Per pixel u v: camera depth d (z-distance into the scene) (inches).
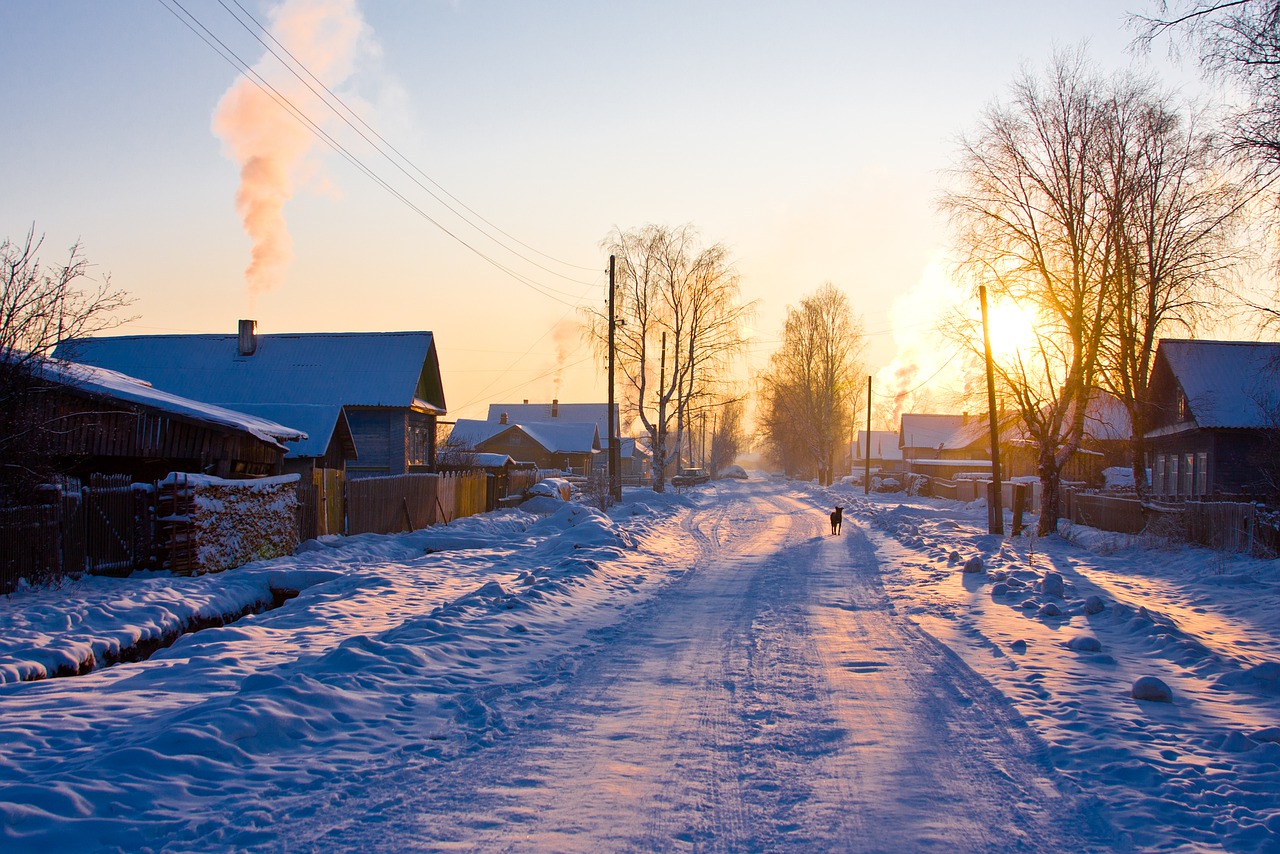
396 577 637.9
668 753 254.2
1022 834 197.8
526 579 591.5
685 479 2992.1
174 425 706.2
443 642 388.8
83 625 450.0
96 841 179.3
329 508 873.5
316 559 742.5
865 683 343.9
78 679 334.6
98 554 589.3
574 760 245.6
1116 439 1625.2
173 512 629.3
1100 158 1038.4
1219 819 206.2
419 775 228.4
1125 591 649.6
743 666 374.3
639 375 1921.8
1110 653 403.5
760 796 220.2
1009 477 2368.4
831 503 2111.2
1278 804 215.3
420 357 1473.9
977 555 788.0
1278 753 253.1
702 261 1871.3
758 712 300.2
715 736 271.6
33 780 206.1
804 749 259.8
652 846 187.5
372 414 1433.3
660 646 417.7
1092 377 1072.8
